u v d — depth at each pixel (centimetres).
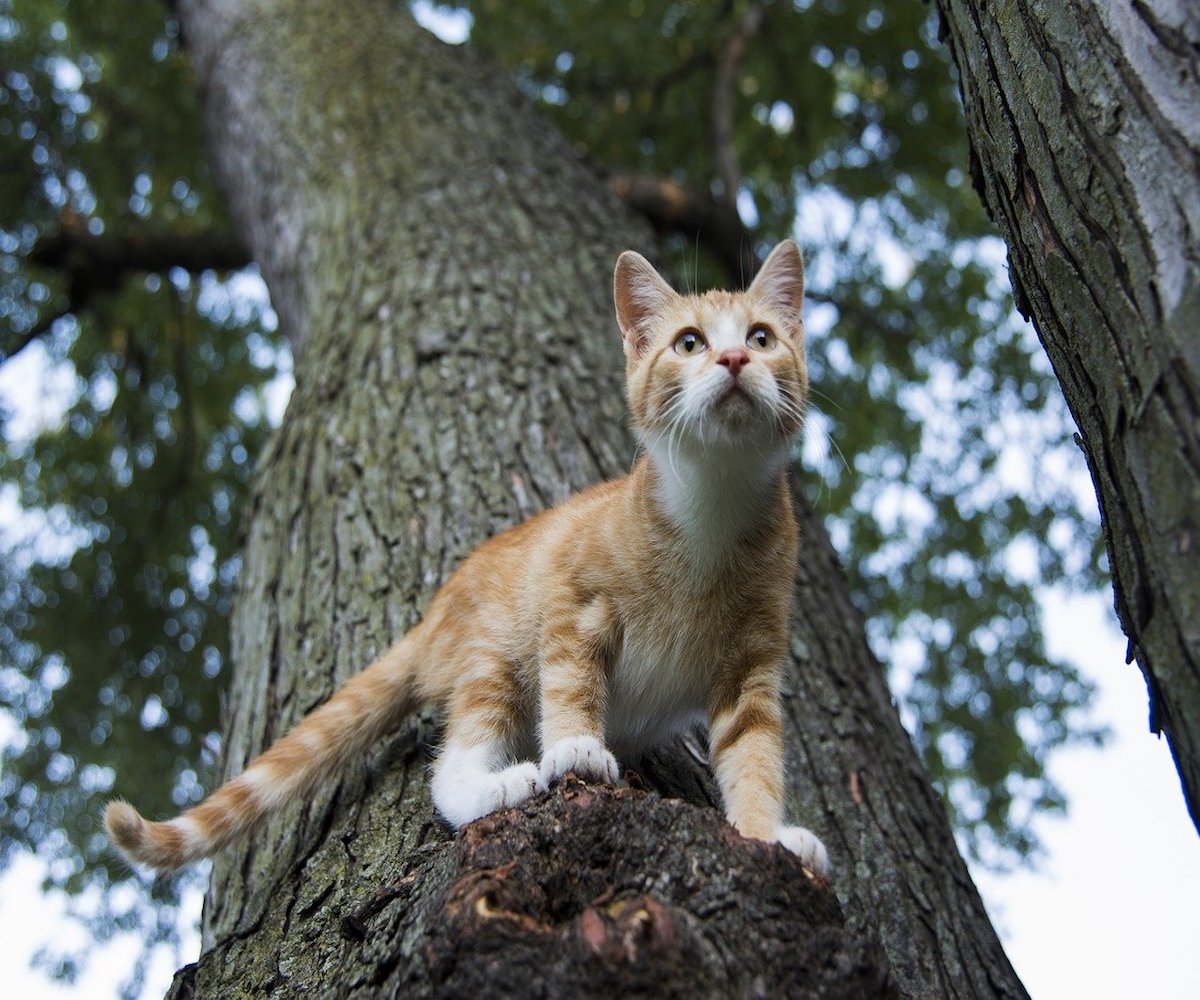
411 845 278
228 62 851
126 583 1082
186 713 1030
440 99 735
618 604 317
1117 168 190
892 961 287
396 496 425
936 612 1044
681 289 609
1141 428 180
